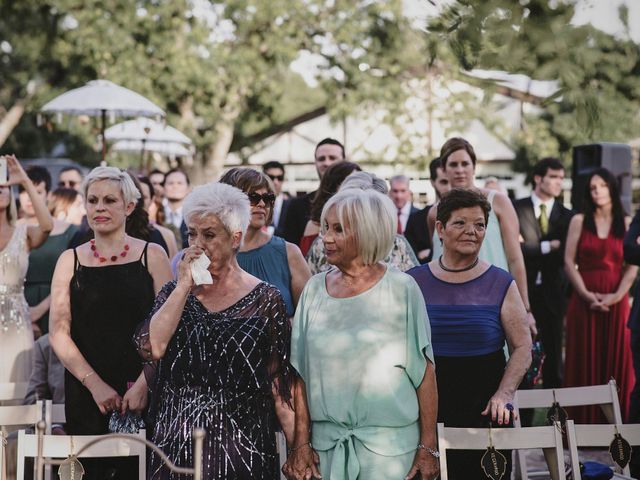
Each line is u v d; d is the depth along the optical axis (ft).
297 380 14.80
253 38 84.28
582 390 18.90
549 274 30.71
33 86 87.66
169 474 14.16
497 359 16.70
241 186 18.20
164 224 34.12
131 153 87.30
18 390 18.35
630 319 23.17
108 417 17.11
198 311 14.42
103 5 81.82
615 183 28.68
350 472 14.24
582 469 17.38
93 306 16.97
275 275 18.54
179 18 81.30
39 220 23.84
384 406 14.20
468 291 16.75
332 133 90.74
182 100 84.12
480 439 15.43
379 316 14.35
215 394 14.23
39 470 13.80
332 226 14.30
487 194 20.95
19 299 23.85
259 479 14.37
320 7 83.56
